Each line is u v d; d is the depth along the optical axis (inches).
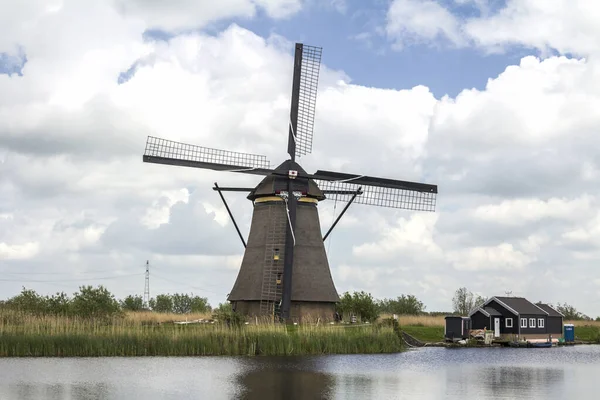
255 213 2669.8
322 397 1380.4
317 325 2325.3
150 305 3907.5
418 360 2096.5
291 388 1467.8
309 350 2177.7
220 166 2571.4
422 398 1391.5
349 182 2647.6
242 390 1435.8
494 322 3127.5
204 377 1595.7
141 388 1445.6
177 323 2458.2
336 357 2086.6
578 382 1648.6
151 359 1931.6
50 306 2404.0
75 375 1606.8
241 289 2605.8
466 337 3041.3
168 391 1416.1
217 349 2084.2
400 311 4163.4
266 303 2532.0
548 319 3255.4
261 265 2578.7
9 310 2255.2
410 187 2716.5
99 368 1724.9
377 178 2674.7
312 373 1696.6
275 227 2581.2
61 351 1973.4
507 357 2325.3
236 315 2362.2
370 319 2810.0
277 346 2129.7
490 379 1679.4
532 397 1427.2
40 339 1969.7
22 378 1556.3
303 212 2632.9
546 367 1989.4
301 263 2591.0
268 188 2600.9
